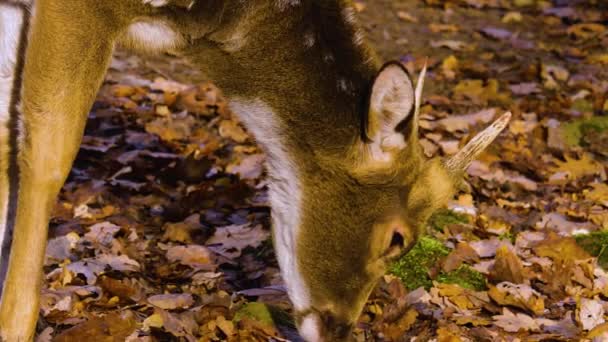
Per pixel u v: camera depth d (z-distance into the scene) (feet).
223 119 52.60
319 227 30.48
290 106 29.84
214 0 28.81
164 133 49.34
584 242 40.32
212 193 42.50
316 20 29.76
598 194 46.06
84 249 36.47
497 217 42.80
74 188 41.93
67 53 27.30
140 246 37.63
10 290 27.68
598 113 58.18
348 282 31.01
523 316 34.19
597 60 67.51
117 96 53.98
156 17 28.60
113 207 40.50
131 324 30.78
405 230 30.50
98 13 27.55
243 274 36.76
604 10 77.77
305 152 30.01
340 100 29.63
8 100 29.07
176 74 58.59
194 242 38.91
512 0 78.43
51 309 31.58
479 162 48.32
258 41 29.50
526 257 38.78
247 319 32.63
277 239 31.12
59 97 27.45
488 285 36.01
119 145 47.55
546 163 50.29
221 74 30.19
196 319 32.35
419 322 33.88
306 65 29.63
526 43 70.13
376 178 29.71
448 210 42.27
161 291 34.63
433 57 66.28
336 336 31.48
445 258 37.42
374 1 75.36
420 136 52.13
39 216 27.86
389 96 28.30
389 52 66.03
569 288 36.35
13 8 28.19
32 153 27.61
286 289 31.48
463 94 59.26
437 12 74.84
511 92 61.00
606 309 35.42
